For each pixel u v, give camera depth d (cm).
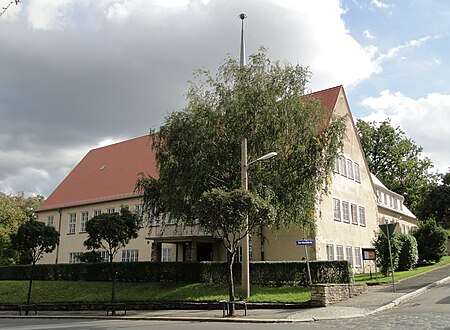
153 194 2544
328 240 3103
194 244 3303
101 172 4562
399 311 1566
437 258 3881
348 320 1435
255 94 2319
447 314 1395
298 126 2373
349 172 3697
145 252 3597
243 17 2662
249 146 2317
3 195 5694
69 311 2417
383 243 2873
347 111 3803
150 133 2483
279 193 2294
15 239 2542
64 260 4278
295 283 2361
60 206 4453
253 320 1546
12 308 2616
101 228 2306
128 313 2097
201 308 2092
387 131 6525
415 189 6338
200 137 2312
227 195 1656
